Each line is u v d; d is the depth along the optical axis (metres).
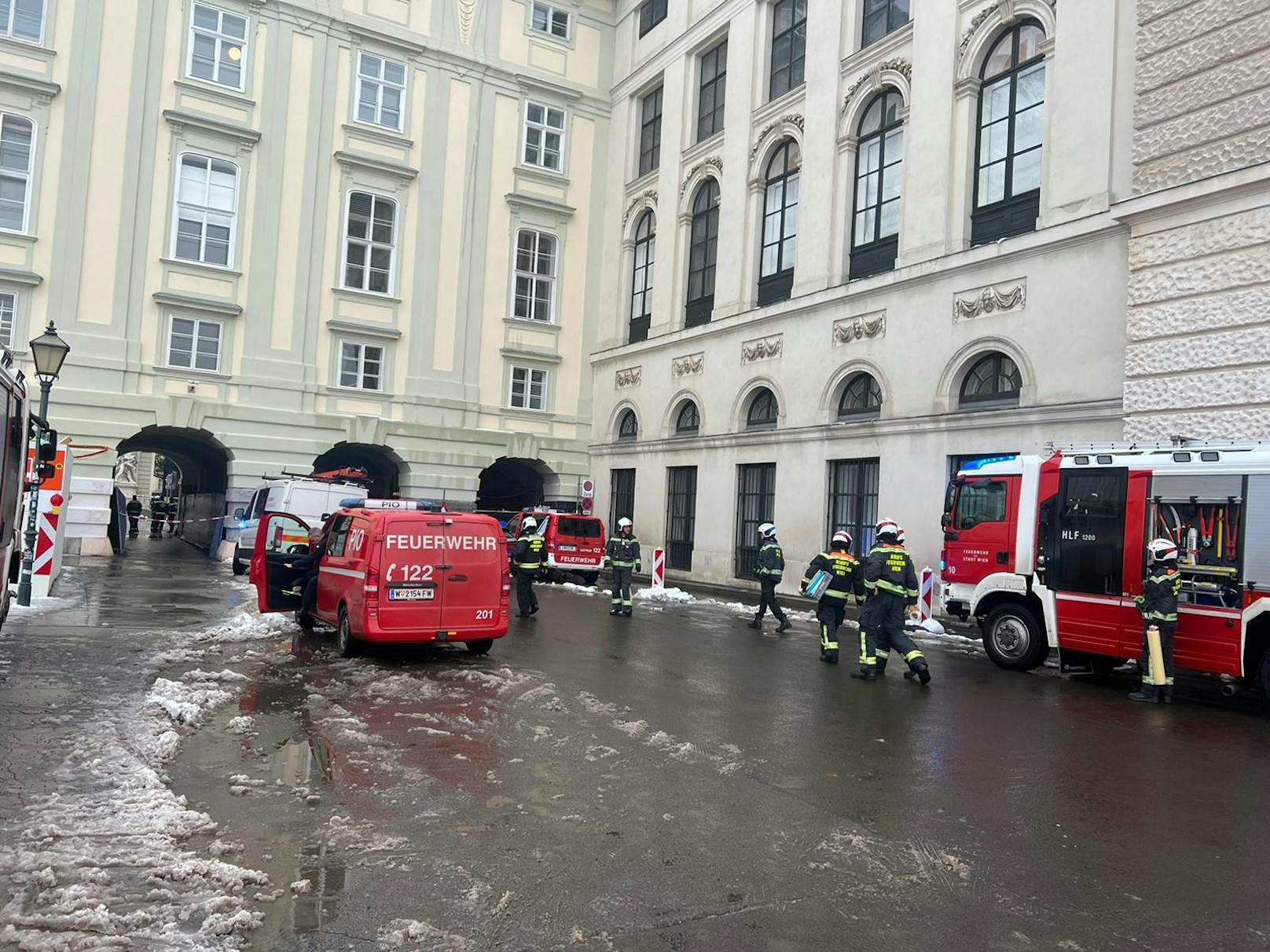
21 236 22.47
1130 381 13.98
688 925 4.13
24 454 10.31
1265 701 9.46
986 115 18.08
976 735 8.02
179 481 42.47
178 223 24.36
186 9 24.53
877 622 10.72
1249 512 9.63
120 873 4.35
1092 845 5.36
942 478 17.80
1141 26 14.14
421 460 27.30
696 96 27.23
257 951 3.72
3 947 3.60
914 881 4.73
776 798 6.01
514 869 4.67
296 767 6.24
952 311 17.91
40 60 22.89
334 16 26.34
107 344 23.28
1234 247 12.76
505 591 11.01
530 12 29.52
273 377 25.30
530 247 29.66
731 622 16.09
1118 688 10.75
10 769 5.79
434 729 7.42
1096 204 15.28
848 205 21.16
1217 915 4.45
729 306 24.44
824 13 22.06
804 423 21.48
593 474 30.14
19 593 13.28
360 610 10.33
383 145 27.16
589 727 7.71
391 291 27.22
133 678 8.74
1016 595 11.91
